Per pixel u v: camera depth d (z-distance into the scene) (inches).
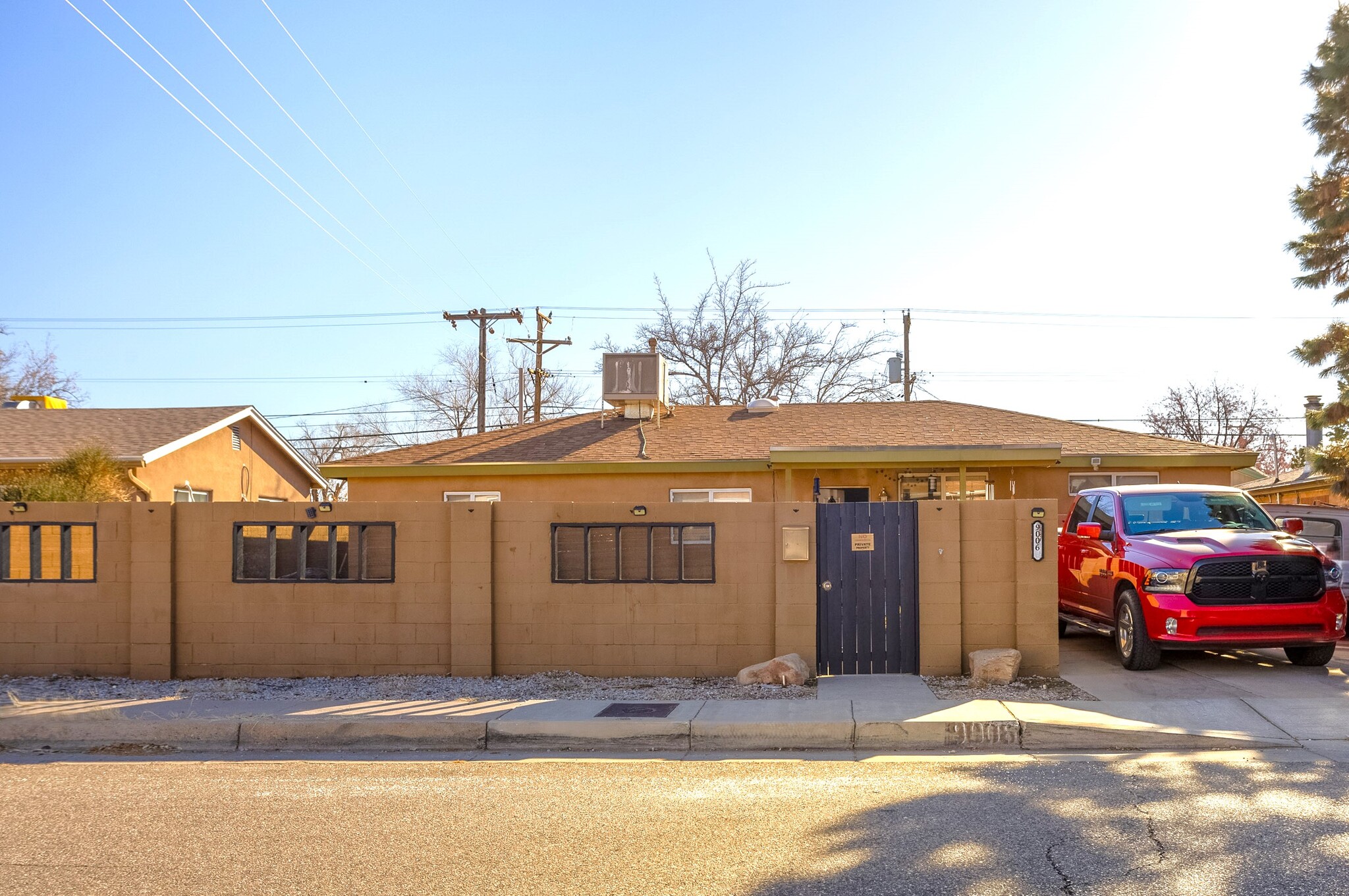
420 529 441.4
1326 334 766.5
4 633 453.7
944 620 415.5
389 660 440.1
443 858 210.4
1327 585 415.2
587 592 433.7
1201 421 1905.8
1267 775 267.9
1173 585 403.5
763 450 728.3
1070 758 302.2
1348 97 740.7
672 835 223.6
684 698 379.9
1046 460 657.6
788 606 420.5
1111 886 185.3
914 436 734.5
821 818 235.5
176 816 248.1
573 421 858.1
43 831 235.6
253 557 450.0
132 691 413.7
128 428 898.1
